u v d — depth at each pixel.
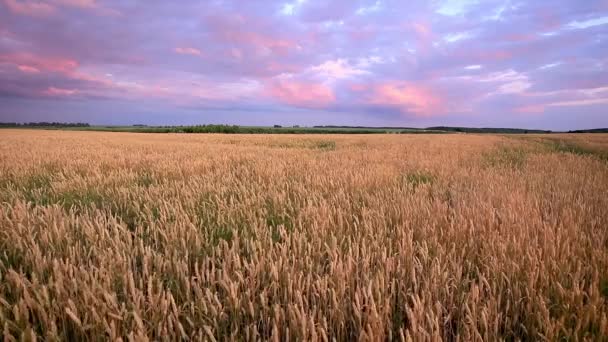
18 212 3.26
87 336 1.58
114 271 2.11
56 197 4.90
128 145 18.23
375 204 4.03
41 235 2.68
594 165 9.55
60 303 1.69
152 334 1.69
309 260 2.37
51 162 9.16
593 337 1.58
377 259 2.33
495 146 19.92
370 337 1.50
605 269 2.22
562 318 1.66
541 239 2.76
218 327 1.66
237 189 5.05
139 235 3.18
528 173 7.37
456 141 26.62
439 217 3.34
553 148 21.08
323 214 3.36
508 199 4.25
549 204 4.22
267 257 2.33
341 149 15.62
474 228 2.96
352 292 1.99
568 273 2.15
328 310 1.81
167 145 18.36
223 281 1.91
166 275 2.24
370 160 9.95
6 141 22.55
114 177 6.43
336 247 2.47
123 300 1.94
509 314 1.92
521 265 2.25
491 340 1.68
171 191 4.99
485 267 2.30
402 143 22.95
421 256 2.45
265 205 4.16
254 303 1.89
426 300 1.86
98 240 2.70
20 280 1.78
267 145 20.34
